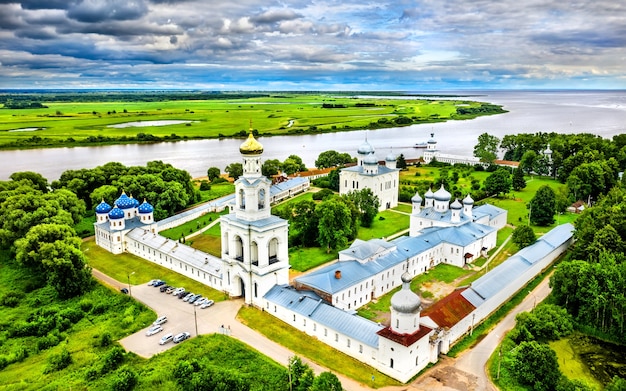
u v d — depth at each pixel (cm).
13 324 11281
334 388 7781
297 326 10850
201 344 10100
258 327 10912
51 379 9069
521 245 15338
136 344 10250
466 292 11406
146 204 16800
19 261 13612
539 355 8744
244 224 11606
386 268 13088
